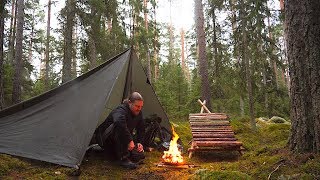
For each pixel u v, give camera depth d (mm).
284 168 3299
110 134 4102
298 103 3770
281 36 17422
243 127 7047
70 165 3559
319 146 3504
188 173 3652
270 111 10242
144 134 4773
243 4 7711
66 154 3699
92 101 4109
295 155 3609
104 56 11438
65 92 4285
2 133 3893
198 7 10500
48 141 3850
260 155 4250
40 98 4207
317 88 3564
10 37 14961
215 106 11094
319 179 2883
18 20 11719
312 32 3658
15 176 3254
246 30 7914
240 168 3717
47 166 3688
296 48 3791
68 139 3834
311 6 3703
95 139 4379
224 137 4914
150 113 5738
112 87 4234
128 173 3701
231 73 9234
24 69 14039
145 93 5590
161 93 14109
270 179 3133
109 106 5066
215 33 11016
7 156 3742
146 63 17875
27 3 19531
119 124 3961
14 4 18438
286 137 5859
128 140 3953
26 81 13953
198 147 4758
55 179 3268
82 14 10695
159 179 3451
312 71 3613
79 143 3754
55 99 4230
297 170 3166
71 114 4059
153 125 5184
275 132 6285
